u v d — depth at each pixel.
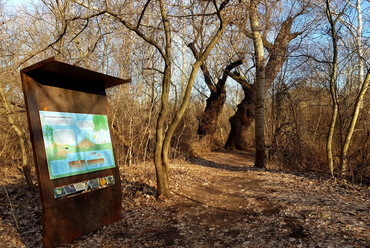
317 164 11.34
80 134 4.44
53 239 3.85
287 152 12.89
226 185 7.72
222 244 3.98
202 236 4.33
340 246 3.51
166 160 6.40
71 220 4.15
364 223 4.27
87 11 8.71
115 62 11.91
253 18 9.80
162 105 6.19
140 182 7.54
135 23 7.84
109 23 8.70
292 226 4.37
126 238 4.29
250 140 23.05
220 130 23.50
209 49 6.34
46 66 3.69
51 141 3.95
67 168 4.13
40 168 3.75
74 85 4.48
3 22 8.22
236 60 12.52
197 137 16.92
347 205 5.30
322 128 12.56
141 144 11.92
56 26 9.52
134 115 12.18
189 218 5.16
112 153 5.07
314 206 5.25
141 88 12.30
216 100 17.89
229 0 6.09
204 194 6.79
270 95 14.38
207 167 11.79
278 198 5.98
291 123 12.66
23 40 8.81
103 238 4.29
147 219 5.11
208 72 17.14
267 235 4.14
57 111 4.12
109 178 4.89
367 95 10.96
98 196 4.66
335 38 8.52
